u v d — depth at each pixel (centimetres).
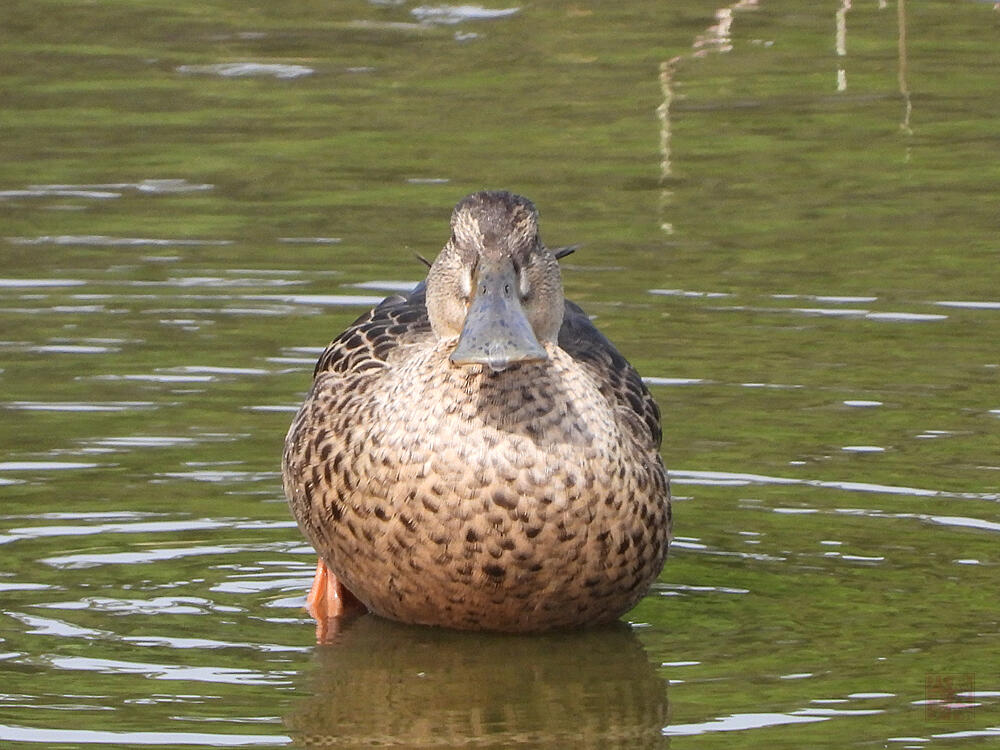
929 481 1147
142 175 1795
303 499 966
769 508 1118
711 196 1753
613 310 1438
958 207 1717
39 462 1165
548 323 925
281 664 916
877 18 2417
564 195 1747
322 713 849
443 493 889
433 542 898
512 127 1986
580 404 905
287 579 1037
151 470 1159
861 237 1628
